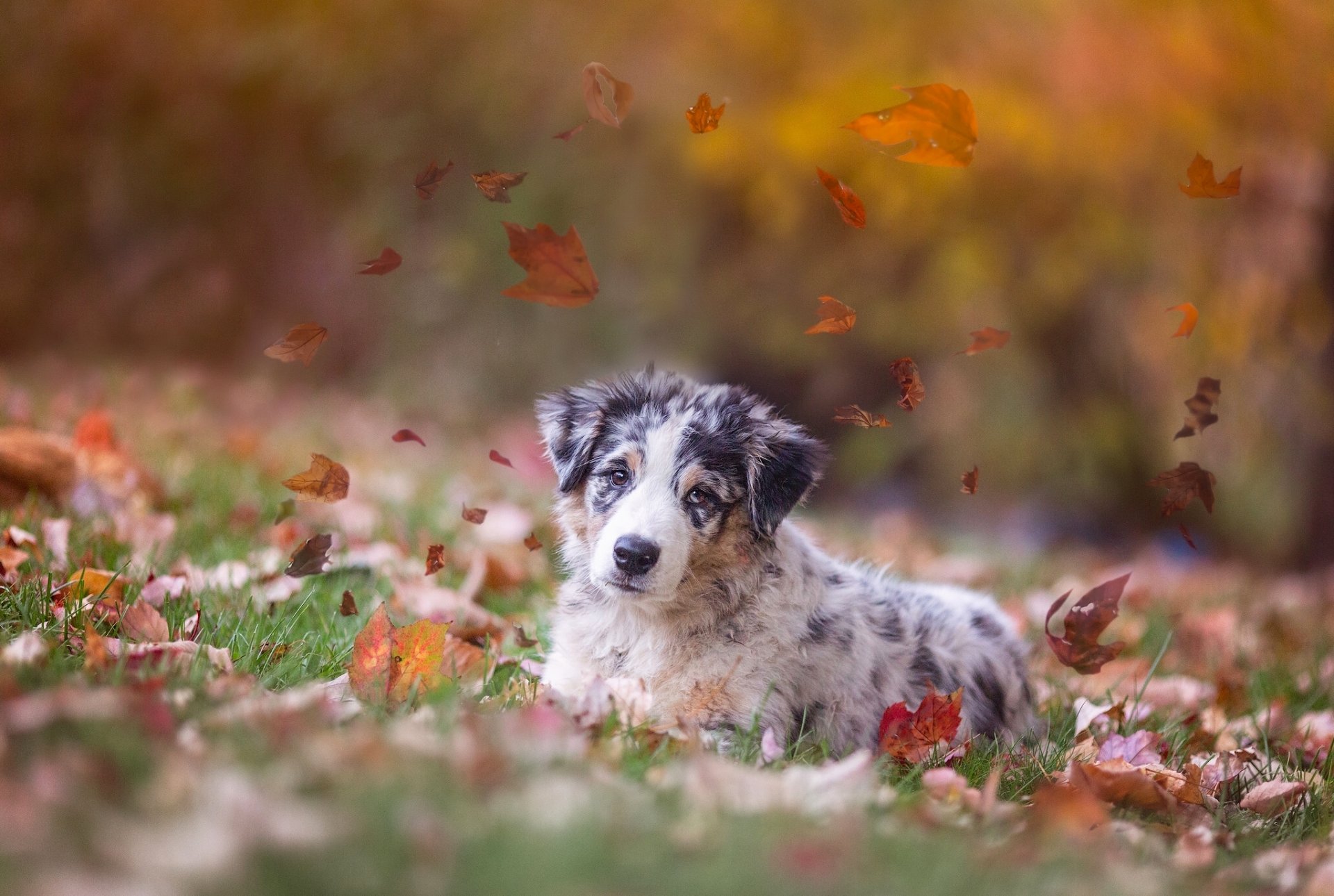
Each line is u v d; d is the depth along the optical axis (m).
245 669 4.67
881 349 18.61
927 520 19.28
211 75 20.31
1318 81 13.57
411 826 2.77
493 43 18.47
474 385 19.70
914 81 14.77
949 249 16.16
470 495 11.12
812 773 4.02
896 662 5.63
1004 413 18.42
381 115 19.36
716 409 5.42
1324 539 15.61
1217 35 13.64
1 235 20.80
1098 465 18.86
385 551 7.79
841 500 19.83
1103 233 15.37
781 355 18.92
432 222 19.67
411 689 4.42
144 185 20.86
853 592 5.70
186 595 5.55
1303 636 9.20
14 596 5.04
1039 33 14.43
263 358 20.69
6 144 20.61
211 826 2.65
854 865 2.98
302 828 2.66
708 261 18.73
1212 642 8.62
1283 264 15.38
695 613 5.19
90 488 7.43
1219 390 4.60
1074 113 14.48
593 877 2.68
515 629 5.91
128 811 2.76
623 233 18.67
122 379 15.47
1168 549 18.69
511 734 3.69
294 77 19.44
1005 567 11.20
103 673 4.01
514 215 18.86
